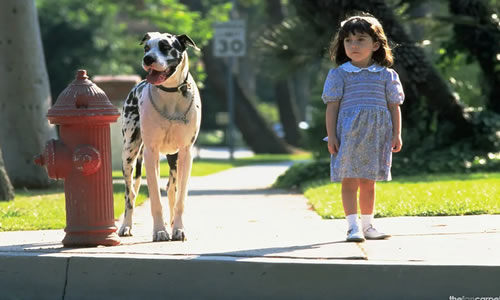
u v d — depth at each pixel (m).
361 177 8.84
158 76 9.09
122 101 21.80
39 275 8.03
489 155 18.80
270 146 44.31
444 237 8.88
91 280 7.90
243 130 44.41
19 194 16.28
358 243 8.62
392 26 18.03
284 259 7.67
